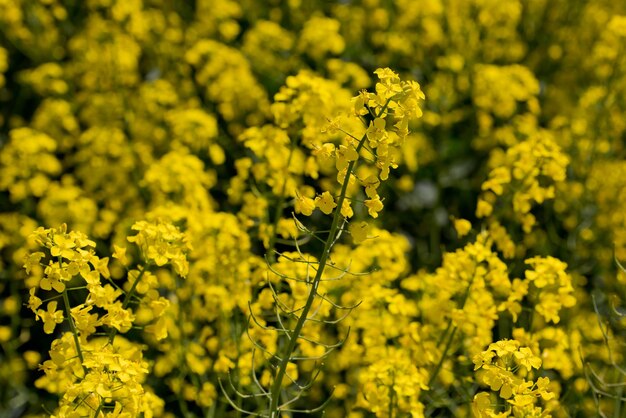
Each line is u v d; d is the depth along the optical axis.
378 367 3.72
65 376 3.35
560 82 7.59
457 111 7.09
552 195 4.45
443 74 7.27
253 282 4.33
